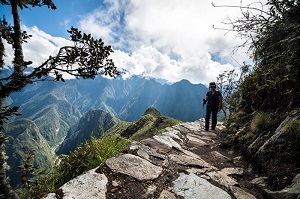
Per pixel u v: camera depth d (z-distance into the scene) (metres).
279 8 3.52
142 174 4.02
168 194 3.49
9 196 2.33
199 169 4.73
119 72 2.81
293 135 4.39
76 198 3.02
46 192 3.42
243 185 4.18
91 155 4.87
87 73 2.49
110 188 3.43
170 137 7.74
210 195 3.54
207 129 10.45
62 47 2.35
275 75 6.69
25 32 3.01
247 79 9.31
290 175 3.72
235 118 8.87
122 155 4.70
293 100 5.71
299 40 3.79
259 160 4.91
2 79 2.04
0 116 2.04
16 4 2.79
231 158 5.96
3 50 2.30
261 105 7.70
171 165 4.76
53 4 3.33
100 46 2.50
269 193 3.60
